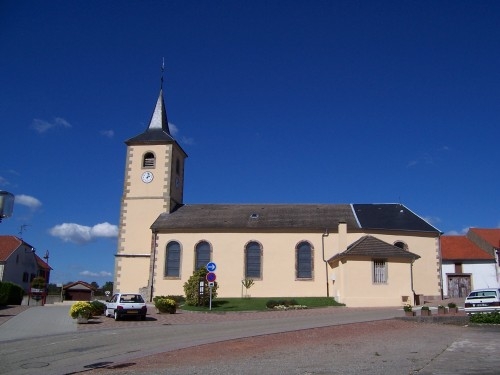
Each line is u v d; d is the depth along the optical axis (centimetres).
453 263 4297
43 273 6819
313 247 3600
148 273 3747
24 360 1327
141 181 3972
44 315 2772
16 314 2847
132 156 4034
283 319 2302
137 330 1970
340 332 1805
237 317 2469
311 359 1284
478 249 4391
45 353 1438
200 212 3934
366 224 3647
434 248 3647
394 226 3650
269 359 1289
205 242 3666
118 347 1529
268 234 3644
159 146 4028
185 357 1327
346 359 1280
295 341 1599
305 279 3547
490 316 2161
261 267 3588
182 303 3256
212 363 1236
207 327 2033
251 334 1745
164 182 3953
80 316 2262
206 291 3095
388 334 1784
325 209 3947
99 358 1341
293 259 3588
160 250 3684
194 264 3631
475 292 2384
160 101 4341
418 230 3638
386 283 3075
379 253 3105
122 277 3759
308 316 2428
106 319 2452
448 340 1647
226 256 3622
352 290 3038
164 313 2716
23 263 5934
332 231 3622
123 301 2412
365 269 3078
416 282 3553
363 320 2150
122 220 3894
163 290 3609
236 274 3588
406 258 3127
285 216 3812
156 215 3894
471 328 2042
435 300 3478
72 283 5388
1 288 3728
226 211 3941
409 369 1127
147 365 1220
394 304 3036
